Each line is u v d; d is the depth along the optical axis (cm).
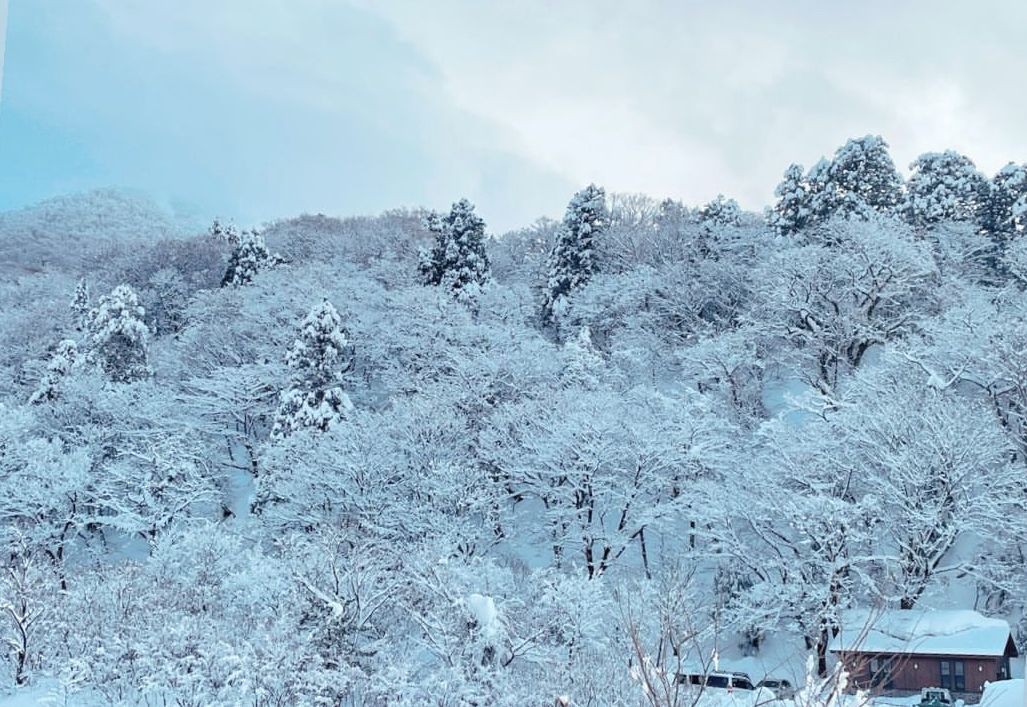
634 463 4097
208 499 4356
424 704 1981
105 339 5644
